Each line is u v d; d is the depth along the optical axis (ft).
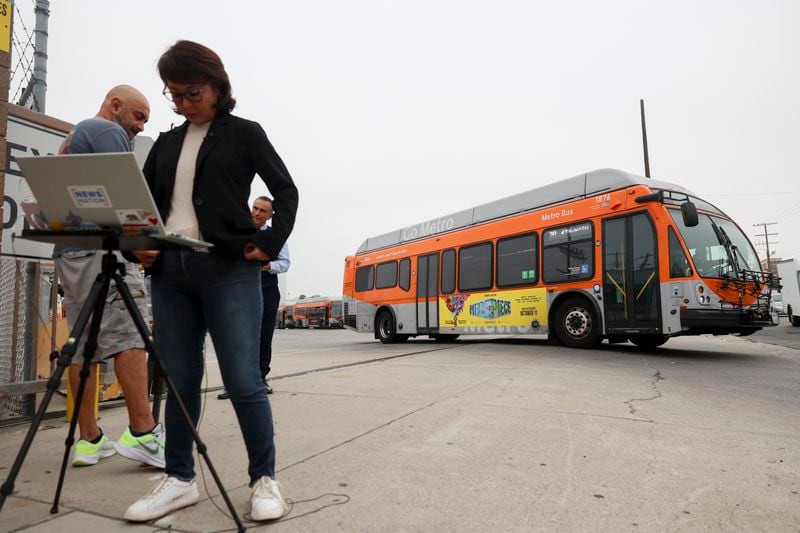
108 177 5.98
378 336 52.31
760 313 27.37
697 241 27.86
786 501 7.61
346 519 7.05
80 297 9.66
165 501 7.29
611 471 8.90
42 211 6.49
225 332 7.36
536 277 35.37
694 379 19.86
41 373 17.48
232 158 7.63
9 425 12.72
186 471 7.64
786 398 16.07
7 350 14.65
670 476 8.65
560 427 11.89
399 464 9.31
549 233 34.83
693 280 26.63
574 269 32.76
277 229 7.50
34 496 8.10
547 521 6.95
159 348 7.77
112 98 10.38
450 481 8.45
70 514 7.39
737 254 29.50
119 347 9.36
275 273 16.53
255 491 7.18
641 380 19.21
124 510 7.55
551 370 21.83
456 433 11.38
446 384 18.08
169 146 8.00
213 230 7.34
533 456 9.74
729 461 9.45
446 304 43.29
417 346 40.32
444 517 7.09
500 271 38.34
